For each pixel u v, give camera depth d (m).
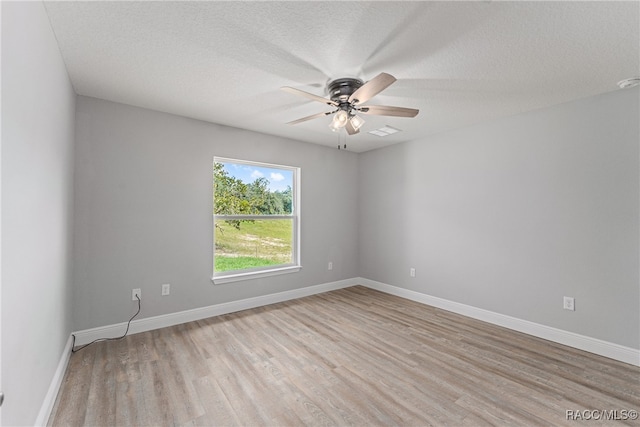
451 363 2.36
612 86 2.41
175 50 1.94
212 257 3.41
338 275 4.72
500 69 2.15
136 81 2.38
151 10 1.55
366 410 1.80
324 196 4.54
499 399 1.91
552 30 1.69
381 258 4.60
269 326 3.12
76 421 1.68
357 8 1.53
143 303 2.96
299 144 4.23
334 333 2.94
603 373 2.22
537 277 2.91
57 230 1.93
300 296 4.22
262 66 2.14
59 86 1.93
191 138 3.26
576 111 2.68
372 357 2.45
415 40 1.81
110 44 1.87
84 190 2.65
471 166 3.47
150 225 3.00
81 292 2.64
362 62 2.07
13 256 1.16
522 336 2.90
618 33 1.72
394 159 4.39
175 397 1.91
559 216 2.78
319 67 2.15
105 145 2.76
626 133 2.42
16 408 1.21
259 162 3.80
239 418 1.73
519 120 3.06
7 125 1.08
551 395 1.95
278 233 4.12
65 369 2.19
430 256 3.91
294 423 1.69
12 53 1.12
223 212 3.62
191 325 3.13
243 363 2.34
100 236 2.73
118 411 1.77
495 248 3.24
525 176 3.01
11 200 1.13
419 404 1.86
